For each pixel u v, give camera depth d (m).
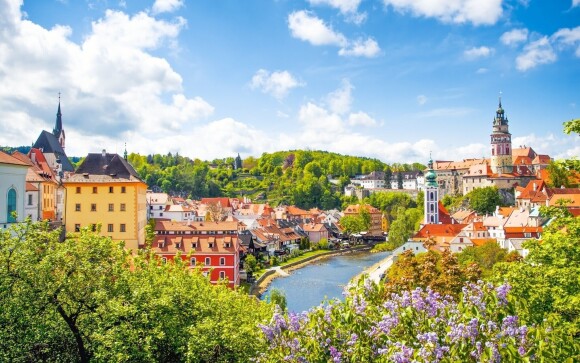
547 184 190.25
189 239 107.31
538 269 33.09
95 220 101.31
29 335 30.47
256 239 173.25
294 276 139.12
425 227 154.00
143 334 32.62
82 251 34.41
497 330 17.17
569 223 34.56
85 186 101.62
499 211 179.88
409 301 19.47
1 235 32.81
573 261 32.81
